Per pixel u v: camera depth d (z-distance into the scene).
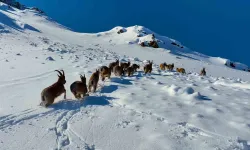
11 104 8.80
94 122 7.66
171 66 24.00
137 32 77.88
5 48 23.34
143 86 12.11
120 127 7.36
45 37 47.78
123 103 9.38
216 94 11.31
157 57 51.69
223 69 46.81
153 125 7.50
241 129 7.36
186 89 10.84
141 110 8.67
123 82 12.88
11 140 6.34
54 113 8.22
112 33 81.06
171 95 10.60
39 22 93.69
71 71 15.41
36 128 7.06
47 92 8.67
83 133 6.91
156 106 9.08
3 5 103.31
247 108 9.31
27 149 5.97
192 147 6.31
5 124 7.19
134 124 7.55
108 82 12.72
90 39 72.12
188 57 65.38
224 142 6.55
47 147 6.08
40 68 15.80
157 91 11.16
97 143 6.42
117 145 6.35
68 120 7.78
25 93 10.25
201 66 45.25
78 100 9.57
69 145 6.22
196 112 8.63
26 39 34.88
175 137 6.79
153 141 6.55
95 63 19.28
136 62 27.34
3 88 10.95
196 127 7.44
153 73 17.92
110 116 8.16
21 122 7.39
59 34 71.38
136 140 6.61
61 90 9.31
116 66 14.85
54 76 13.84
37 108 8.53
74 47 36.28
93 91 10.92
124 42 69.62
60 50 25.48
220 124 7.67
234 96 11.24
